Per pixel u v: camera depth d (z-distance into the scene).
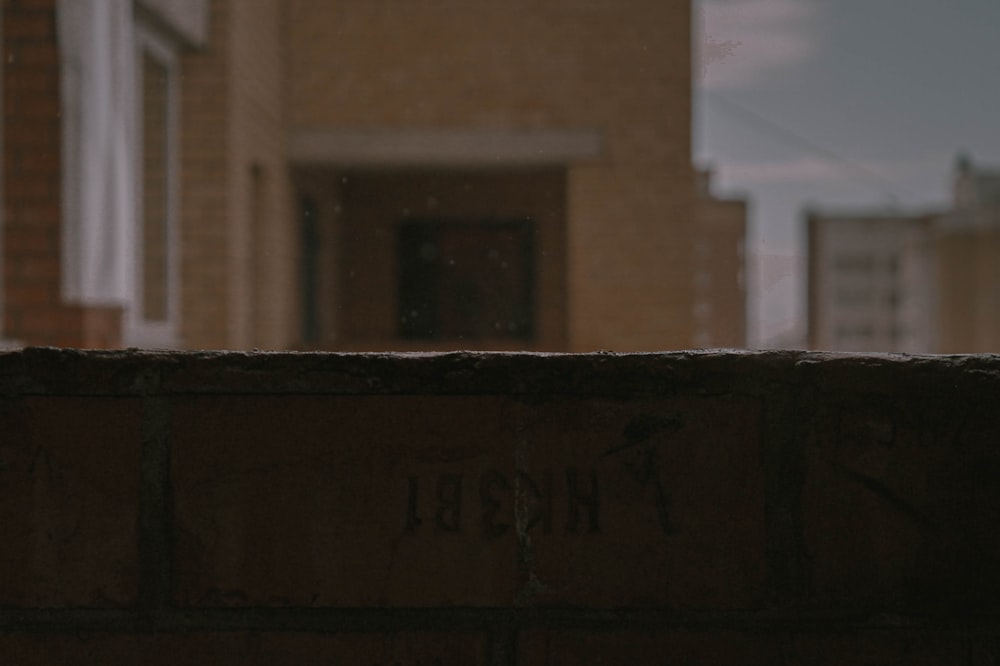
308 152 9.27
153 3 6.28
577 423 1.24
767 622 1.24
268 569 1.23
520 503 1.24
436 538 1.23
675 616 1.24
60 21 4.64
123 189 5.15
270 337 8.64
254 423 1.24
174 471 1.24
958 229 25.91
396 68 9.30
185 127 7.35
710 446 1.24
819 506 1.24
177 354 1.24
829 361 1.24
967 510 1.24
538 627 1.24
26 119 4.64
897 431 1.24
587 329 9.21
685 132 9.24
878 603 1.24
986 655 1.24
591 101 9.26
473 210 11.15
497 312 11.24
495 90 9.29
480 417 1.24
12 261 4.62
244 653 1.23
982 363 1.24
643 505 1.24
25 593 1.24
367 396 1.24
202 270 7.36
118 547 1.24
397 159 9.30
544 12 9.24
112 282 4.99
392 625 1.23
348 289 11.31
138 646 1.23
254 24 8.11
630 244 9.23
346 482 1.24
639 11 9.23
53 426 1.24
